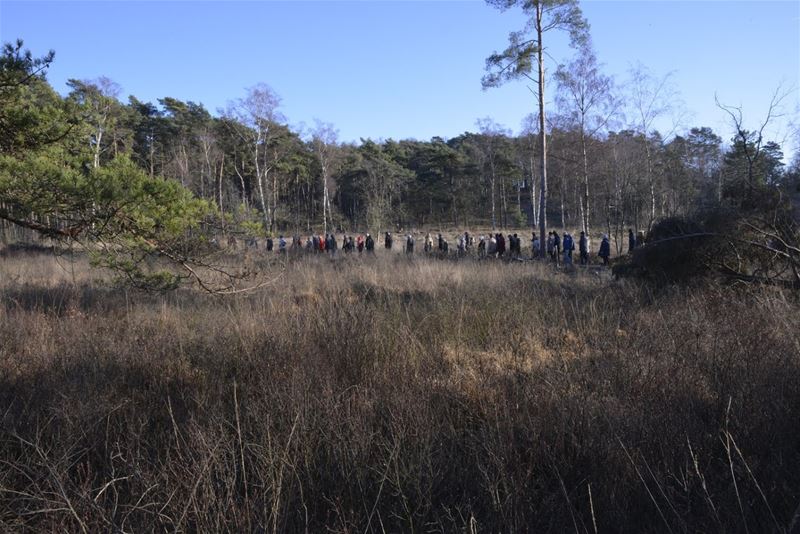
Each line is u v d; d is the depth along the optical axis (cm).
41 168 514
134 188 529
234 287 706
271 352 598
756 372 462
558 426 394
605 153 2558
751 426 383
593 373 514
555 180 3494
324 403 428
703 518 306
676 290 912
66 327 807
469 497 338
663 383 470
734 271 946
